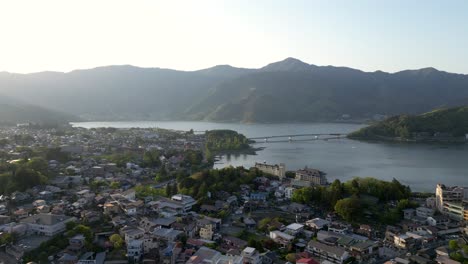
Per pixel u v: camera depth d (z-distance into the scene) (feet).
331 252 526.57
